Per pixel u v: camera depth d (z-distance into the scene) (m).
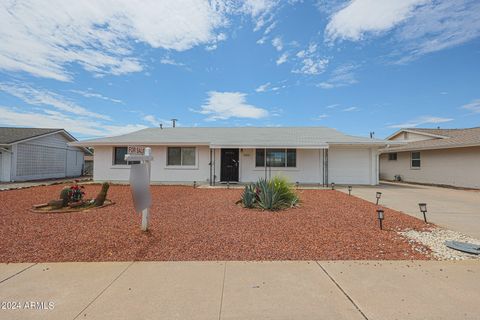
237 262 4.08
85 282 3.42
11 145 18.89
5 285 3.33
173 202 9.53
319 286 3.32
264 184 8.89
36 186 15.41
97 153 17.12
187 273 3.69
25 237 5.21
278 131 19.94
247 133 19.09
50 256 4.27
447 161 17.08
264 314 2.72
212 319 2.64
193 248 4.67
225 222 6.50
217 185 15.75
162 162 16.88
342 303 2.93
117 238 5.16
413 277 3.56
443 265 3.96
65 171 24.69
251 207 8.45
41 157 21.66
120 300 2.99
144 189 5.55
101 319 2.63
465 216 7.54
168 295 3.11
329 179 16.86
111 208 8.35
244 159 16.80
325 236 5.36
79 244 4.82
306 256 4.32
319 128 21.33
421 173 19.16
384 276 3.59
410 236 5.40
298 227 6.05
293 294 3.12
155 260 4.15
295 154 16.72
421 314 2.71
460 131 20.39
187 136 17.95
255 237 5.29
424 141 19.44
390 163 22.66
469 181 15.62
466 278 3.53
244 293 3.15
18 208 8.34
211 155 16.56
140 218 6.90
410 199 10.91
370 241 5.06
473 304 2.90
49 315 2.70
